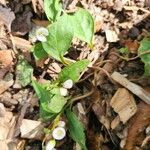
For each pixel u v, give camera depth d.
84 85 0.13
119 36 0.14
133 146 0.12
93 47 0.14
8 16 0.14
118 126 0.12
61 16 0.13
